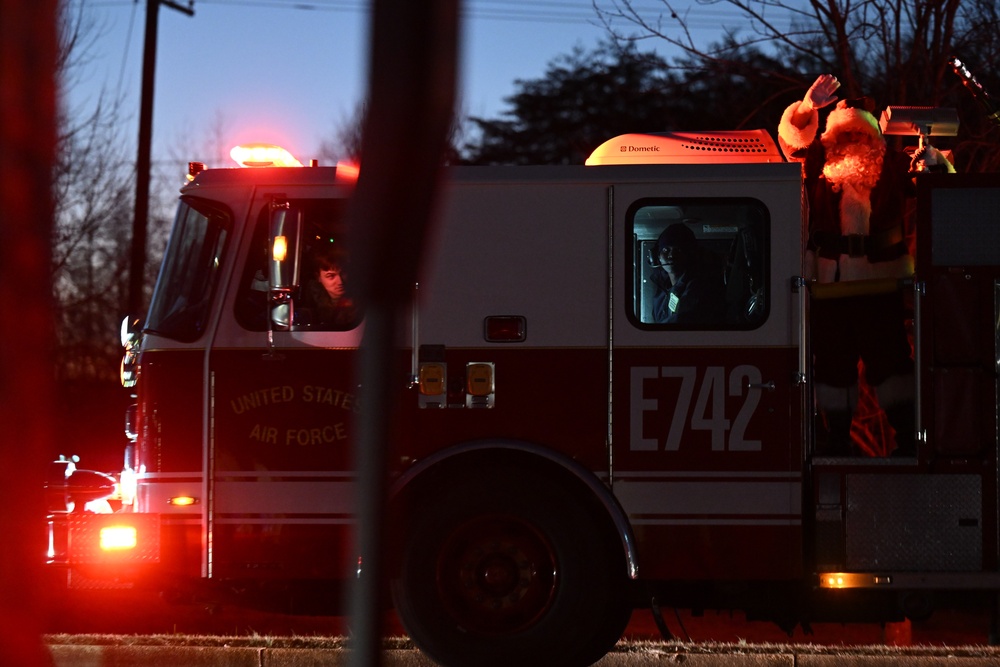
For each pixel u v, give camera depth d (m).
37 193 7.32
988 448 11.28
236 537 11.60
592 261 11.73
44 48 7.26
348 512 11.58
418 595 11.62
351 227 3.81
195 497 11.62
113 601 19.27
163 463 11.66
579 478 11.72
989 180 11.41
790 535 11.41
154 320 11.87
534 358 11.66
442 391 11.63
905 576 11.23
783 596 11.81
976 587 11.19
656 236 11.80
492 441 11.60
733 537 11.43
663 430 11.54
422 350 11.69
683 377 11.56
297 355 11.67
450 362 11.68
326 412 11.63
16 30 7.19
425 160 3.70
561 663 11.55
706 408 11.53
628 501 11.49
